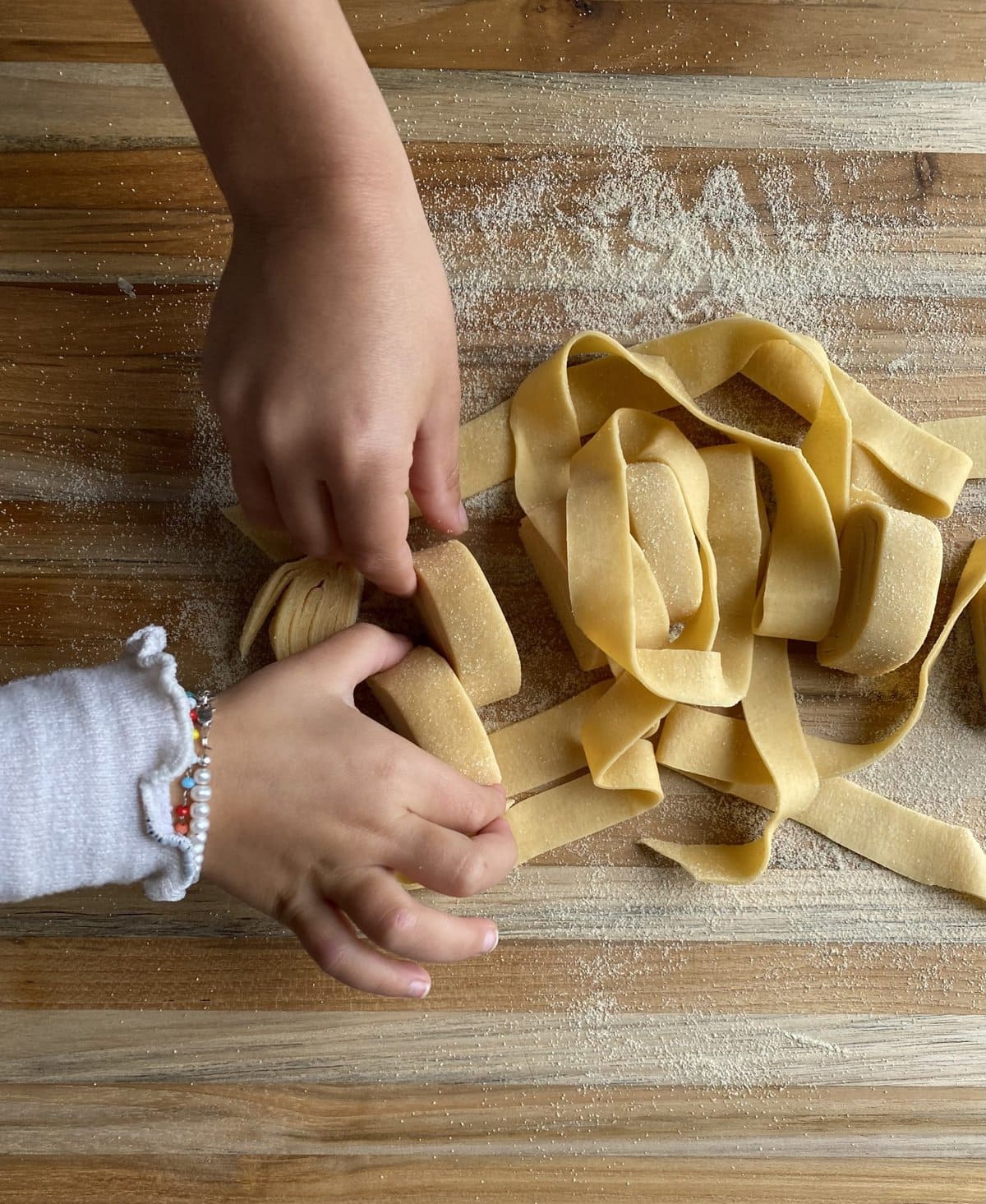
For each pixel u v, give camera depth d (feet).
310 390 2.46
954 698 3.05
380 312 2.47
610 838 2.99
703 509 3.00
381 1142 2.91
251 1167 2.90
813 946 2.97
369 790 2.62
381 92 3.04
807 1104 2.94
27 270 3.00
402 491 2.55
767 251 3.06
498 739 2.98
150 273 3.00
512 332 3.04
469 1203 2.91
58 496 2.97
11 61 3.01
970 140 3.08
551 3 3.06
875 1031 2.96
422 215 2.60
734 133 3.08
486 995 2.94
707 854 2.97
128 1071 2.91
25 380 2.99
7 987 2.90
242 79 2.38
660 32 3.08
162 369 3.00
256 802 2.63
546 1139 2.92
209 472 2.98
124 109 3.02
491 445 3.01
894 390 3.07
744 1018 2.96
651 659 2.85
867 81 3.09
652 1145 2.93
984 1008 2.97
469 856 2.62
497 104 3.06
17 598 2.95
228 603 2.96
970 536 3.08
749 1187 2.93
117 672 2.55
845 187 3.08
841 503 2.99
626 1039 2.94
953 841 2.95
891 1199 2.94
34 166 3.01
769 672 3.03
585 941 2.96
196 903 2.93
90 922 2.92
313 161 2.44
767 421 3.10
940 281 3.07
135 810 2.44
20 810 2.36
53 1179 2.88
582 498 2.90
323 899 2.67
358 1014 2.93
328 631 2.89
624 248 3.05
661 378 2.88
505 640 2.83
